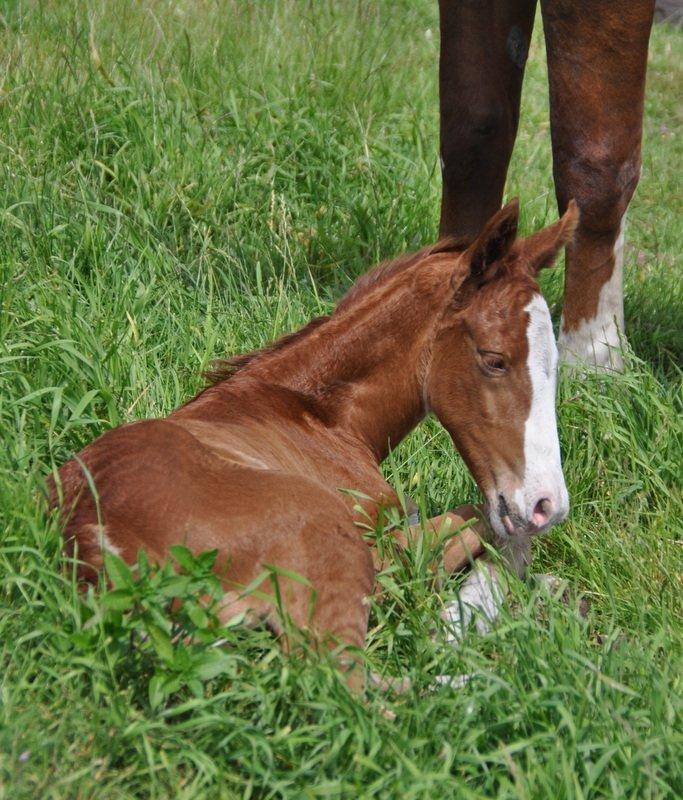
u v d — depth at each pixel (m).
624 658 2.67
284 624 2.53
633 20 3.15
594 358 3.35
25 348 3.08
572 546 3.02
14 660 2.47
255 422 2.83
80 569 2.55
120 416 3.03
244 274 3.62
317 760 2.39
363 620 2.60
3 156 3.76
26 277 3.33
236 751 2.41
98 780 2.34
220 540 2.54
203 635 2.42
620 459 3.25
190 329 3.34
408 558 2.80
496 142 3.47
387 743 2.42
